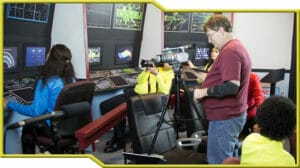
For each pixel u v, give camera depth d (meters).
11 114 3.12
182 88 3.08
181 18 5.12
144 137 2.50
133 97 2.51
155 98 2.67
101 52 4.59
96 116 4.33
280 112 1.46
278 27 5.02
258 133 1.57
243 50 2.27
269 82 4.25
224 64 2.23
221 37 2.32
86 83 2.61
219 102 2.33
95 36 4.43
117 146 3.89
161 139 2.64
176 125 3.09
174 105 3.05
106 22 4.52
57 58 2.69
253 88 3.11
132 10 4.86
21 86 3.37
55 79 2.65
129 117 2.48
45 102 2.62
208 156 2.44
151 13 5.04
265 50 5.15
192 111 3.10
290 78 4.87
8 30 3.27
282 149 1.48
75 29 3.78
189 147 2.80
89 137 2.55
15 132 3.12
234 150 2.43
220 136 2.35
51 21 3.80
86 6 3.95
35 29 3.61
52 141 2.55
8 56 3.32
